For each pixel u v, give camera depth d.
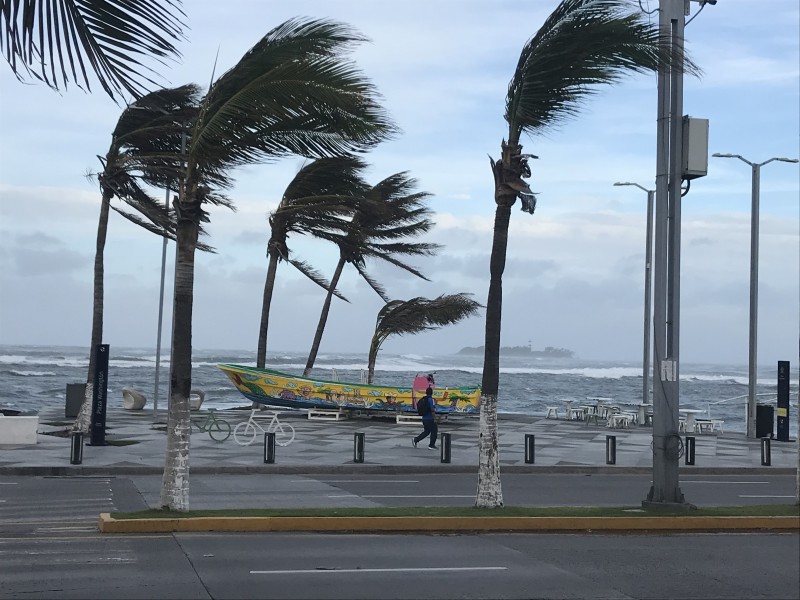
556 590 9.37
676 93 15.38
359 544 12.48
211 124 13.02
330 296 44.03
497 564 10.90
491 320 15.46
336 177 38.31
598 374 154.38
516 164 15.23
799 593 9.28
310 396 37.81
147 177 26.36
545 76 14.58
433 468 23.28
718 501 18.28
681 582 9.83
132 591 9.16
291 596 8.97
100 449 25.30
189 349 14.34
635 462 25.14
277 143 13.46
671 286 15.38
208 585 9.48
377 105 12.69
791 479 23.47
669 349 15.41
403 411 37.69
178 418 14.34
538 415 47.22
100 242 27.89
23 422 26.31
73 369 102.31
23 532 13.22
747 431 35.41
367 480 21.27
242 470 22.28
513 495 18.69
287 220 39.19
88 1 3.99
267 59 12.32
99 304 28.22
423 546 12.37
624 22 13.86
